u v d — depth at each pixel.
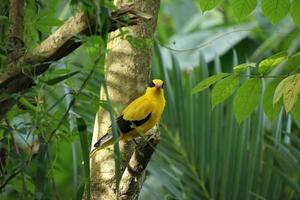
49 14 8.93
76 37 7.40
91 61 7.90
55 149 9.10
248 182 11.49
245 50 17.22
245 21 17.69
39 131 8.03
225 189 11.53
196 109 12.04
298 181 11.85
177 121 12.01
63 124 8.08
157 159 11.52
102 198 8.77
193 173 11.66
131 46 8.98
